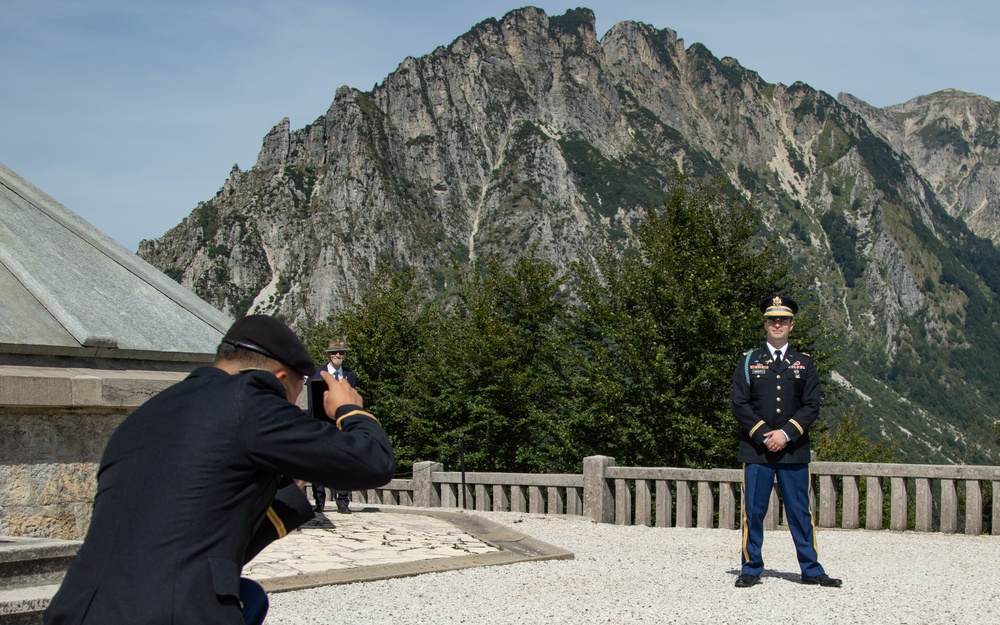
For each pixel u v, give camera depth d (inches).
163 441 124.4
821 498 563.2
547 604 298.7
